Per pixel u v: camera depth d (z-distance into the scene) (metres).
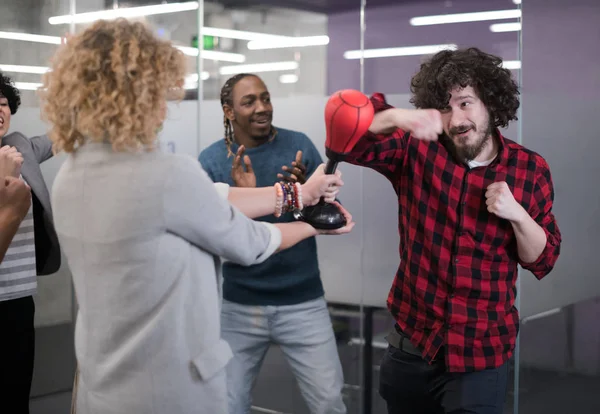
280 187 1.65
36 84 3.11
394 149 1.83
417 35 2.42
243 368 2.66
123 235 1.30
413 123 1.45
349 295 2.63
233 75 2.79
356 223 2.61
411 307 1.87
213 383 1.38
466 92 1.72
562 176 2.24
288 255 2.59
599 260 2.18
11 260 2.41
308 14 2.62
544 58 2.23
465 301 1.78
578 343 2.25
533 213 1.77
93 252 1.34
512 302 1.83
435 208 1.79
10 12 3.14
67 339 3.12
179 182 1.30
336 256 2.64
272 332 2.64
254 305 2.62
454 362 1.77
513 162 1.77
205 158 2.71
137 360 1.33
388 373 1.95
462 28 2.36
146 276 1.31
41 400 3.17
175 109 2.92
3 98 2.55
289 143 2.61
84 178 1.33
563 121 2.22
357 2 2.53
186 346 1.36
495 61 1.76
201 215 1.33
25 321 2.47
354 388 2.62
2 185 1.97
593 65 2.16
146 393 1.33
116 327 1.34
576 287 2.24
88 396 1.40
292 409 2.76
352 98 1.46
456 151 1.77
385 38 2.49
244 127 2.62
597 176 2.17
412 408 1.93
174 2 2.91
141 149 1.31
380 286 2.57
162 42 1.34
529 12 2.24
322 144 2.61
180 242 1.34
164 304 1.33
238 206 1.64
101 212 1.31
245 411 2.69
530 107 2.27
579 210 2.22
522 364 2.33
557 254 1.77
